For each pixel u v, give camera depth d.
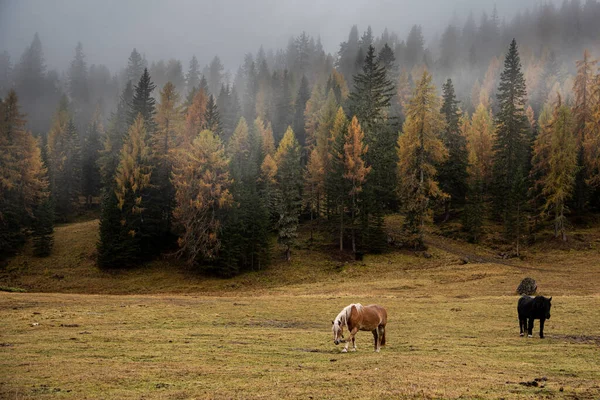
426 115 55.59
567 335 17.25
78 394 7.96
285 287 45.09
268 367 10.86
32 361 11.04
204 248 52.59
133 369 10.25
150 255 58.25
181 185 54.28
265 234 54.75
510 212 56.66
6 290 36.56
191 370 10.25
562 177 54.56
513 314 23.42
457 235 61.50
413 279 44.50
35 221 62.00
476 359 12.38
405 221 59.47
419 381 9.10
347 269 51.78
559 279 40.81
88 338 14.91
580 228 59.59
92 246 60.00
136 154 59.38
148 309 23.47
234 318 21.77
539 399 7.73
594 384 9.12
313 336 16.81
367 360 11.88
